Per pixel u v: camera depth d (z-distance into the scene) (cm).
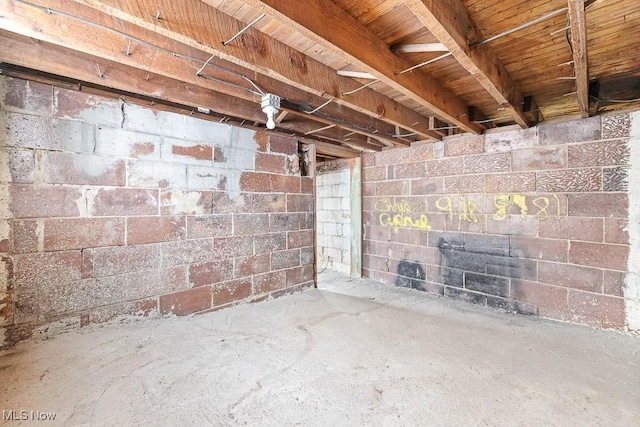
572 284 281
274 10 130
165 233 269
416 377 192
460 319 296
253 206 333
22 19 145
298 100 256
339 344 237
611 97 266
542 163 297
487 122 336
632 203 251
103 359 201
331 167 526
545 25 177
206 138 294
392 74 197
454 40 153
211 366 201
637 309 250
